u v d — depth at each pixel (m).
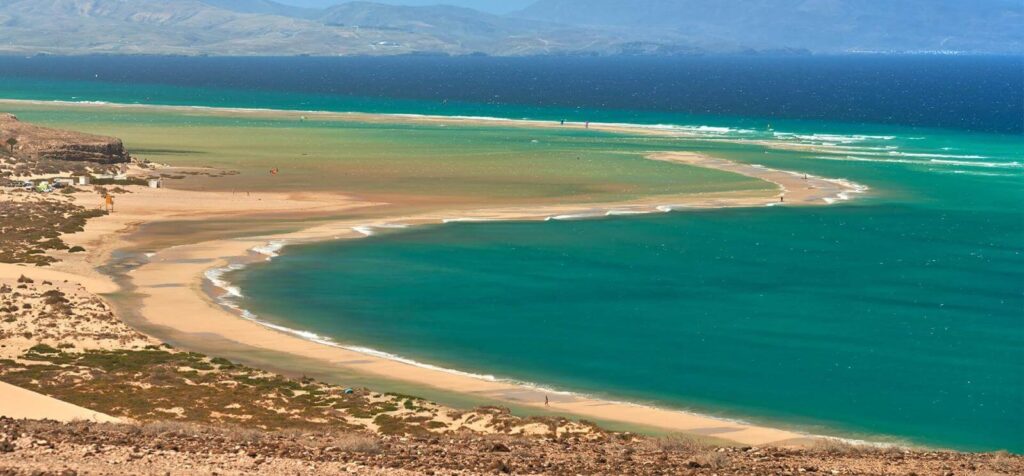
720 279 76.56
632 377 53.44
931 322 64.88
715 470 24.30
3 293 63.91
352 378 51.59
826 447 31.14
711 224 98.69
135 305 65.94
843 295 71.94
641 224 98.25
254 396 44.97
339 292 71.25
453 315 65.75
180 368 50.09
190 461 22.52
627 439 37.81
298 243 87.69
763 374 54.31
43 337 54.25
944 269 80.69
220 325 61.66
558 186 122.62
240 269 77.62
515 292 72.06
